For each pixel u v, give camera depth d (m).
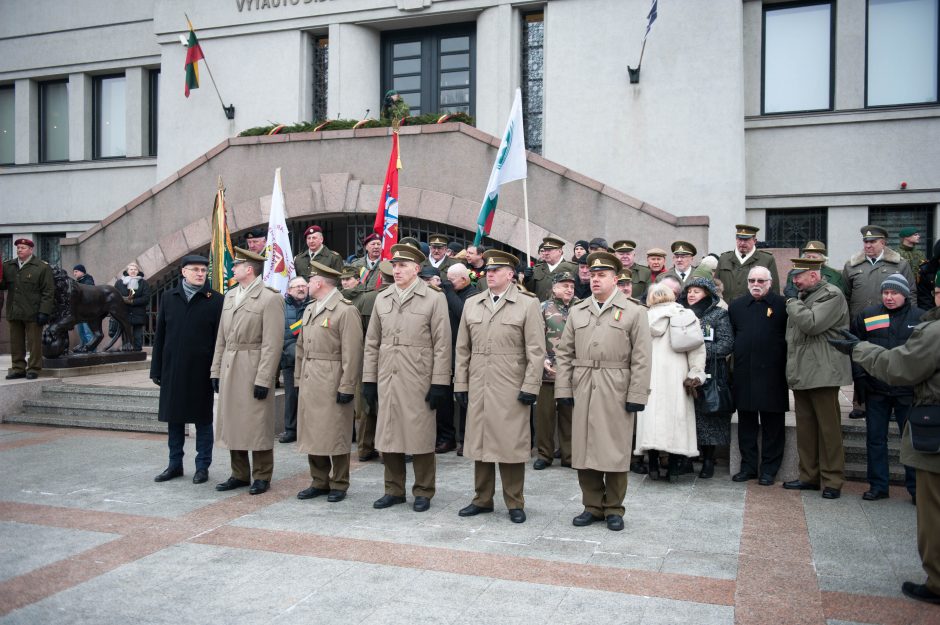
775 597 4.82
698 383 7.56
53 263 21.72
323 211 14.78
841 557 5.56
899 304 6.89
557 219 13.12
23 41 21.53
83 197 21.00
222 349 7.53
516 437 6.41
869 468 7.19
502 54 16.44
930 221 14.91
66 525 6.30
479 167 13.77
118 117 21.16
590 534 6.10
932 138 14.65
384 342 6.89
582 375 6.40
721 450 8.90
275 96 17.98
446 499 7.18
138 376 12.59
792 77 15.65
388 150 14.46
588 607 4.64
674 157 15.06
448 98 17.67
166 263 16.02
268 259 11.45
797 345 7.27
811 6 15.51
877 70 15.23
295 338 9.68
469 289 8.85
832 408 7.16
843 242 15.16
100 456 8.98
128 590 4.92
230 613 4.56
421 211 14.11
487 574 5.19
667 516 6.61
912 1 15.00
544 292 9.79
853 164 15.05
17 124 21.73
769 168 15.52
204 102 18.50
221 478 7.99
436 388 6.69
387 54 18.17
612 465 6.16
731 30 14.80
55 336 12.26
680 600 4.76
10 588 4.96
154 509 6.78
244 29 18.16
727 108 14.80
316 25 17.66
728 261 9.71
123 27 20.48
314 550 5.68
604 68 15.58
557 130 15.87
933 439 4.61
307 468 8.48
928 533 4.74
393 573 5.20
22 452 9.18
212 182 15.72
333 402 7.03
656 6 14.36
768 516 6.60
